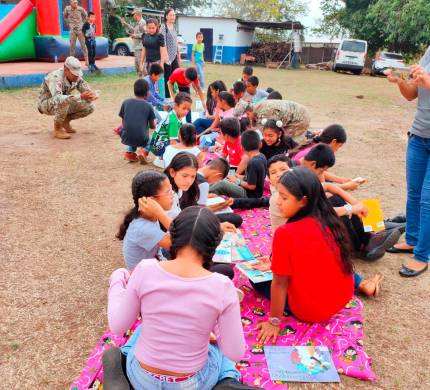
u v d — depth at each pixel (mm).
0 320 2975
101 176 5754
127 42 20766
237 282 3402
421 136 3607
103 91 11617
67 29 14703
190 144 4703
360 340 2807
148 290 1808
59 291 3322
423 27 21656
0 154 6414
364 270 3771
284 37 30375
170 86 8242
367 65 27078
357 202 3541
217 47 27203
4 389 2428
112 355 2047
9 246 3930
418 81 3209
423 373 2646
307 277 2637
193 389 1903
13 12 13469
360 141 8141
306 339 2793
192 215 1869
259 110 6035
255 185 4754
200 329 1812
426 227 3598
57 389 2443
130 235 2746
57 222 4438
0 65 12930
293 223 2605
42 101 7184
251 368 2559
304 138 6008
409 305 3311
